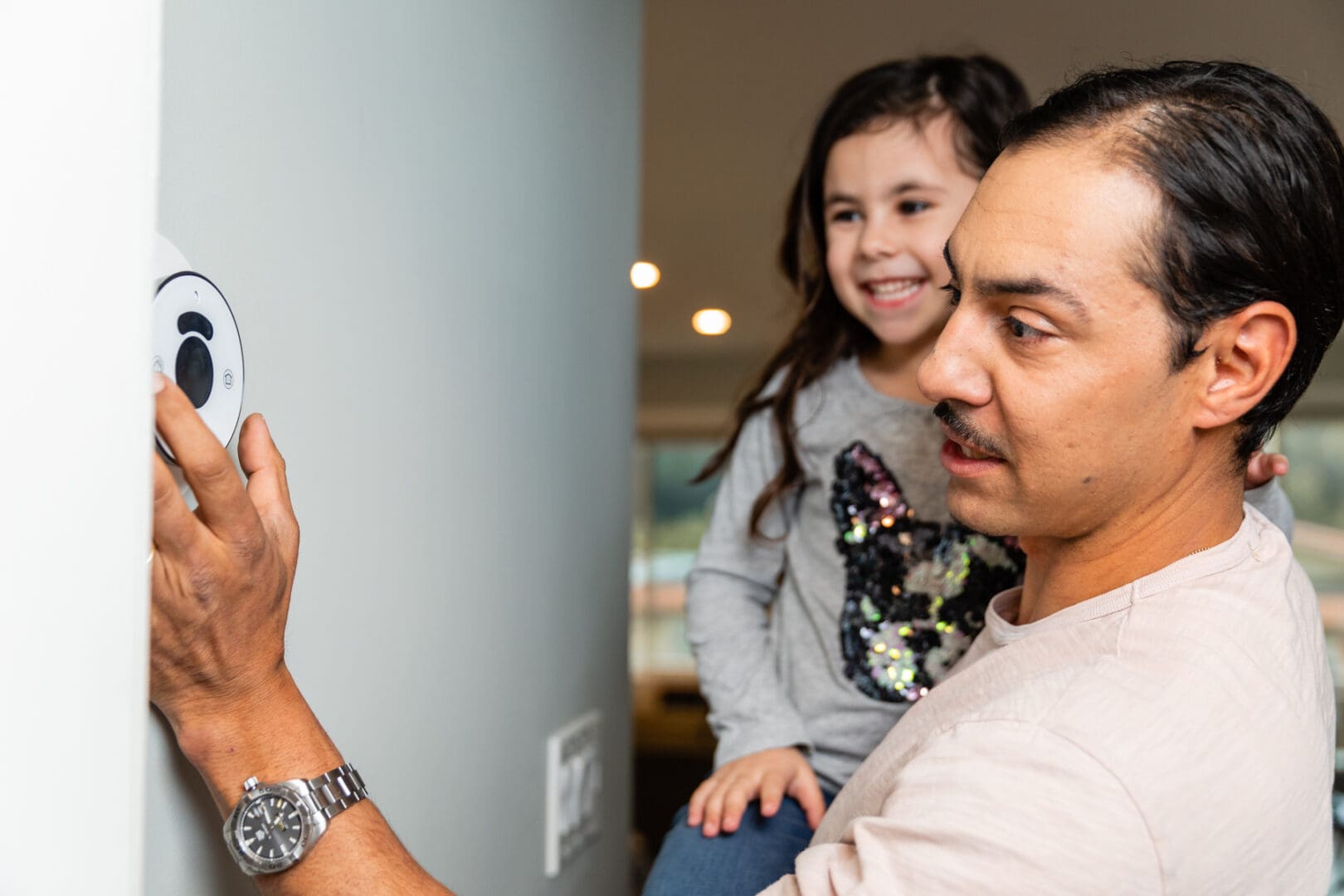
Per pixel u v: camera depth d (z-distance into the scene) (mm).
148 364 419
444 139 853
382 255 763
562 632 1138
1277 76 634
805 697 1100
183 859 581
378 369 761
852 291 1136
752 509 1228
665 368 7688
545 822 1093
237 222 605
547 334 1081
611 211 1279
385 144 765
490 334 946
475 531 921
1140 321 594
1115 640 626
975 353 639
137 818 417
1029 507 655
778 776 1023
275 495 568
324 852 551
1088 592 683
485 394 938
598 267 1237
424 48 819
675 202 4270
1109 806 538
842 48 2848
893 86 1129
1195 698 569
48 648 403
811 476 1151
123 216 414
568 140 1136
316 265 684
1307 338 628
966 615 1022
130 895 416
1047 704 588
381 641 773
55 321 403
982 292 631
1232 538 663
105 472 412
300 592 674
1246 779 558
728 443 1315
